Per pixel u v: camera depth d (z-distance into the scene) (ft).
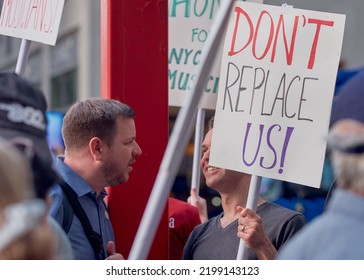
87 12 91.56
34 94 21.30
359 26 77.00
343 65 76.69
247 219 32.35
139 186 37.22
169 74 42.91
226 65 34.35
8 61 107.14
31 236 16.47
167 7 37.68
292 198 64.64
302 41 33.65
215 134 34.01
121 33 37.06
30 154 19.48
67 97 97.60
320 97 33.17
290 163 33.09
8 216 16.49
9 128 20.47
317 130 32.99
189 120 23.85
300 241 19.40
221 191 36.37
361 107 19.06
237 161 33.65
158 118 37.45
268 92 33.73
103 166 33.53
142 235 23.54
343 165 19.07
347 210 18.99
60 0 38.65
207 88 41.75
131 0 37.17
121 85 37.11
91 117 33.53
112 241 35.04
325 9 77.46
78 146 33.53
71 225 32.22
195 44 42.57
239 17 34.45
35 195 19.29
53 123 72.69
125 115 34.12
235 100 34.04
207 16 42.42
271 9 34.19
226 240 35.73
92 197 33.45
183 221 40.55
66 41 97.86
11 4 41.16
